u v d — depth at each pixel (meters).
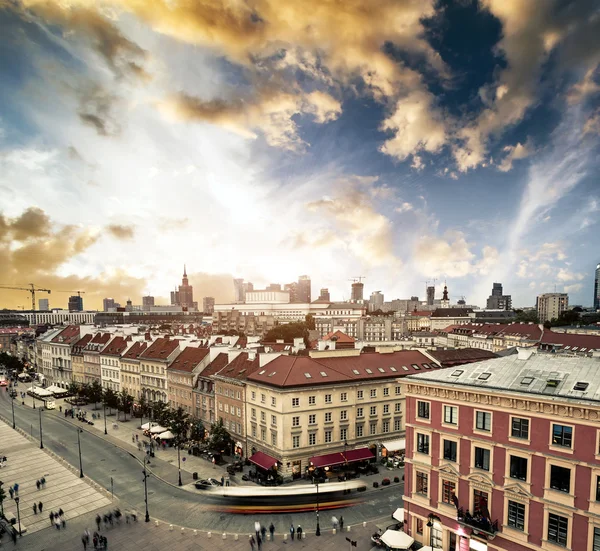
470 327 192.62
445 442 46.53
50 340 160.88
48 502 60.69
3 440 88.50
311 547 48.12
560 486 37.78
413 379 49.41
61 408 117.56
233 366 85.25
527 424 39.97
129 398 108.44
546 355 46.31
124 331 145.38
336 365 76.56
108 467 73.44
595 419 35.62
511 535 40.34
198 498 61.12
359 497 60.41
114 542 49.88
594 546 35.50
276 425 67.19
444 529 45.78
